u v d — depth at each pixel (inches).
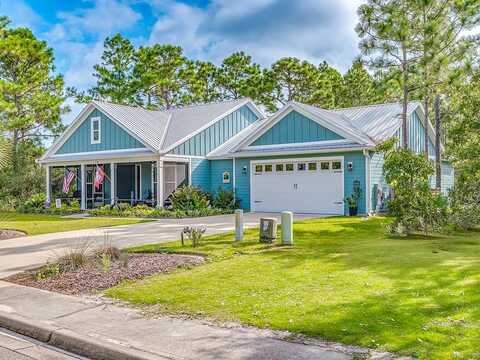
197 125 967.6
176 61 1643.7
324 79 1544.0
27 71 1231.5
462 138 684.1
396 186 518.3
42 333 208.5
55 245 472.1
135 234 549.6
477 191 594.6
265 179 860.0
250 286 264.8
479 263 306.8
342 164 764.0
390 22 650.2
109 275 309.1
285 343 176.9
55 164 1039.6
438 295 228.2
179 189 872.3
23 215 909.8
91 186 1117.7
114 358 178.1
